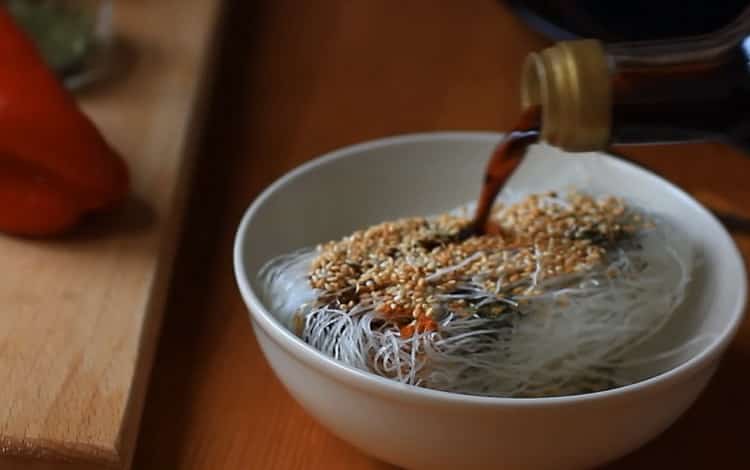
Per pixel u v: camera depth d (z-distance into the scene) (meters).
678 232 0.50
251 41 0.68
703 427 0.49
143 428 0.48
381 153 0.53
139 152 0.57
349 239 0.49
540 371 0.46
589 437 0.43
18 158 0.52
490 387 0.46
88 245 0.53
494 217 0.51
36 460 0.46
